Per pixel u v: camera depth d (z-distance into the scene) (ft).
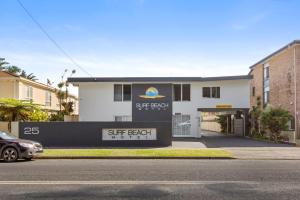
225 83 135.33
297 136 125.90
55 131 101.24
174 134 134.31
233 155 73.61
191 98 134.41
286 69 134.82
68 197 32.63
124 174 47.11
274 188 36.88
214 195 33.40
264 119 119.55
